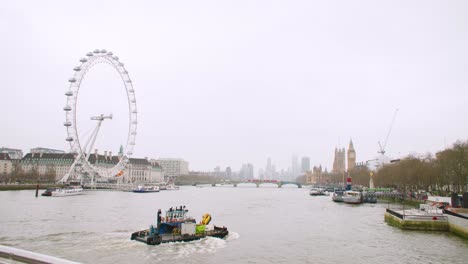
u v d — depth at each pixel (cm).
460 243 6975
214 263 5266
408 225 8581
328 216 11862
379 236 7788
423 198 17600
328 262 5572
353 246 6750
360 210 14225
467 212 8062
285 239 7388
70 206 13138
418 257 5928
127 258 5328
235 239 7162
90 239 6575
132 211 12006
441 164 16850
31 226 8156
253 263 5391
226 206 15600
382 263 5550
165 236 6391
